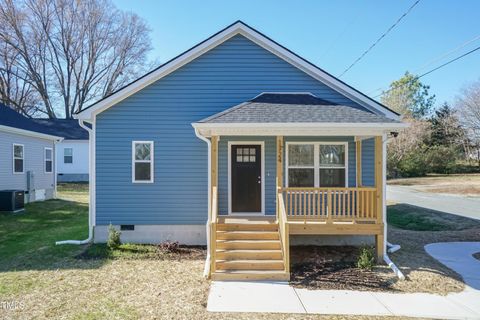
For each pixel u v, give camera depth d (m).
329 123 7.70
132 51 39.12
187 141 9.91
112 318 5.00
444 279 6.90
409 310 5.43
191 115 9.95
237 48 10.07
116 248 8.97
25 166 16.86
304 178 9.84
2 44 32.88
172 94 9.94
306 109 8.66
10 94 34.66
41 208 15.88
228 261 7.29
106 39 37.81
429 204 18.20
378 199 8.09
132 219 9.77
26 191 16.95
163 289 6.29
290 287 6.48
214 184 8.12
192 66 10.00
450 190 24.89
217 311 5.34
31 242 9.71
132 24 38.66
